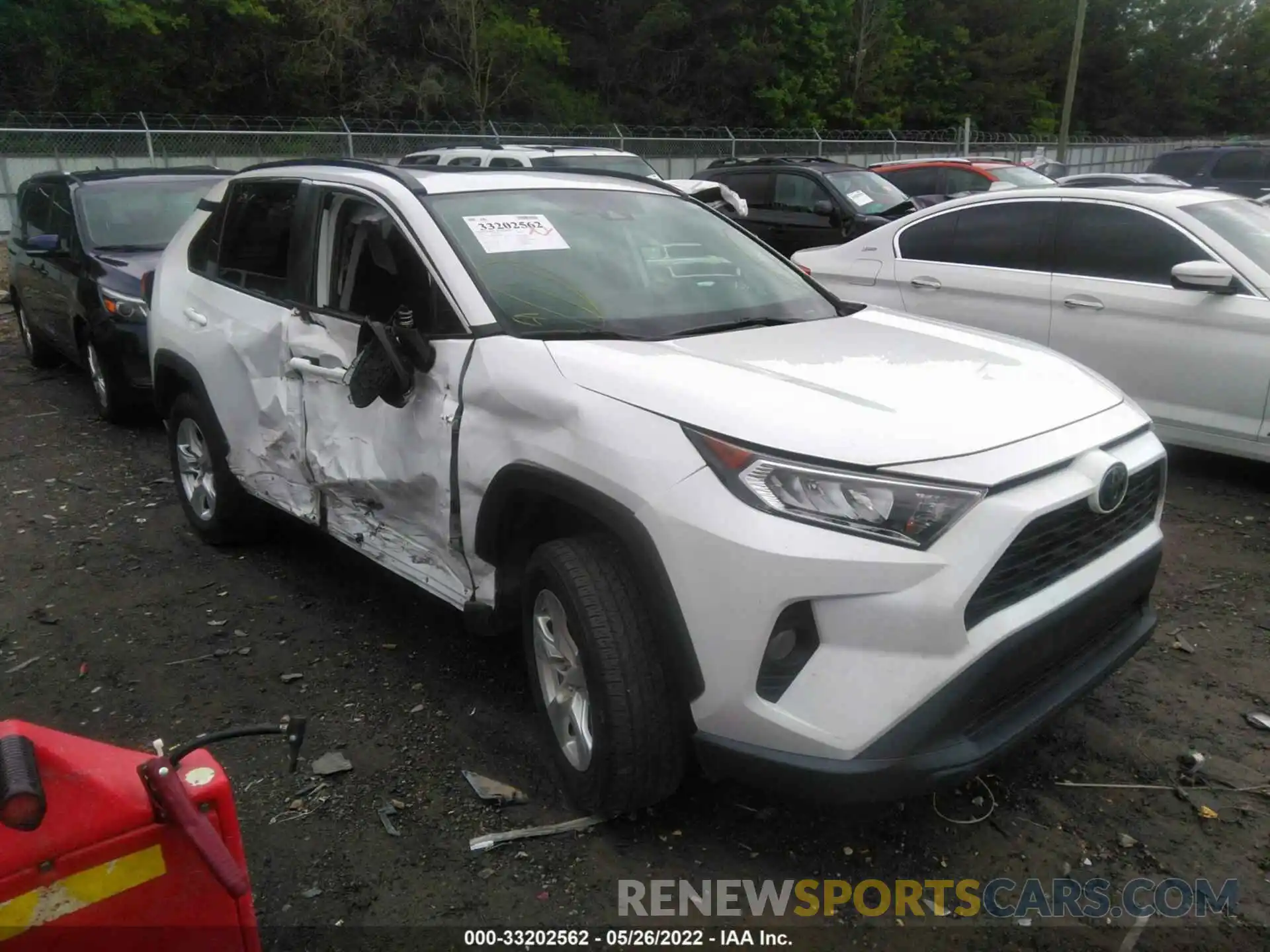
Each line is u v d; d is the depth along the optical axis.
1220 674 3.96
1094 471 2.81
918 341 3.59
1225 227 6.04
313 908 2.76
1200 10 60.72
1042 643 2.71
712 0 40.19
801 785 2.56
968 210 7.02
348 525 4.08
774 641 2.56
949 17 51.03
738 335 3.50
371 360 3.42
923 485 2.53
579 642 2.84
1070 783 3.28
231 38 30.47
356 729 3.61
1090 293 6.27
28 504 6.04
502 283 3.49
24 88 27.78
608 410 2.87
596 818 3.10
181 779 1.83
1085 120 58.88
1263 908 2.75
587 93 37.81
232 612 4.58
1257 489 6.04
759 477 2.58
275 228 4.49
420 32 34.41
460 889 2.82
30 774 1.55
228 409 4.70
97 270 7.57
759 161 13.78
